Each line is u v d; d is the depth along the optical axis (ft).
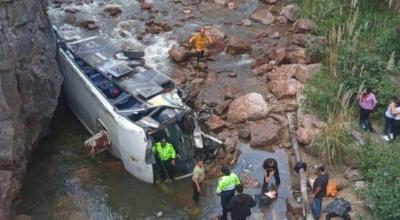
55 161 52.54
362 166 48.44
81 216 46.68
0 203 41.19
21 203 47.37
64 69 56.85
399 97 55.01
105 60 56.85
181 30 73.36
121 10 78.69
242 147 53.36
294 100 58.90
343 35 65.67
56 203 47.96
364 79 56.75
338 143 49.80
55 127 56.80
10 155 42.55
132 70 55.26
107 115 50.39
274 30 73.31
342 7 71.26
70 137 55.57
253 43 70.28
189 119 50.26
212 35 70.18
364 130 52.75
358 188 46.44
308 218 43.75
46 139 55.11
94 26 73.00
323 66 61.98
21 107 47.11
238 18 76.89
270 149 53.06
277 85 60.29
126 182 50.08
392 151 48.67
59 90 53.93
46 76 51.21
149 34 72.38
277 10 78.69
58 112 59.06
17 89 46.26
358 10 68.08
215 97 59.82
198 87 61.46
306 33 70.69
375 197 44.11
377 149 49.24
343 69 59.21
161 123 48.06
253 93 57.62
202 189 48.70
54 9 78.54
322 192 43.14
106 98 51.31
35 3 50.57
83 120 56.29
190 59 66.59
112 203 47.98
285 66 63.16
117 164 52.08
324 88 57.52
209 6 80.38
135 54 57.77
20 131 46.47
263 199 46.57
